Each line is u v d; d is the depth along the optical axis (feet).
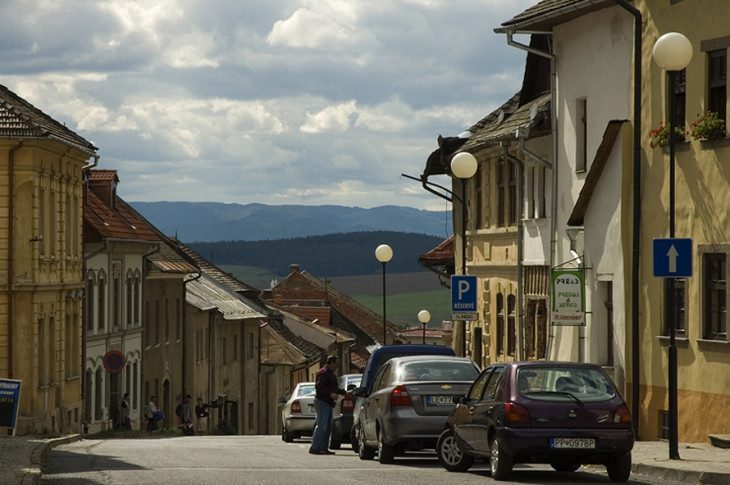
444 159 250.37
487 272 237.66
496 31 194.49
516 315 216.74
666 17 153.07
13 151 253.44
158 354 364.79
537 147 204.95
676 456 114.42
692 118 147.33
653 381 155.43
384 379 133.28
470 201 249.75
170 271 363.76
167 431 297.94
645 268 157.58
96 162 300.40
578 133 184.96
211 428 404.16
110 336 320.70
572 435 99.60
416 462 132.57
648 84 156.76
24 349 253.85
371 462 133.69
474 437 107.86
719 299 143.02
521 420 100.07
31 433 243.81
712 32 143.95
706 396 143.54
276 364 474.49
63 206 278.87
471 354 248.93
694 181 146.61
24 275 254.47
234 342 435.94
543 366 102.78
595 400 100.73
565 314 154.61
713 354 142.51
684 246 115.03
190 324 387.34
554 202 192.95
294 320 552.41
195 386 387.96
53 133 259.39
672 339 115.14
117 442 206.90
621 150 162.30
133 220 352.28
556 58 190.80
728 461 111.24
